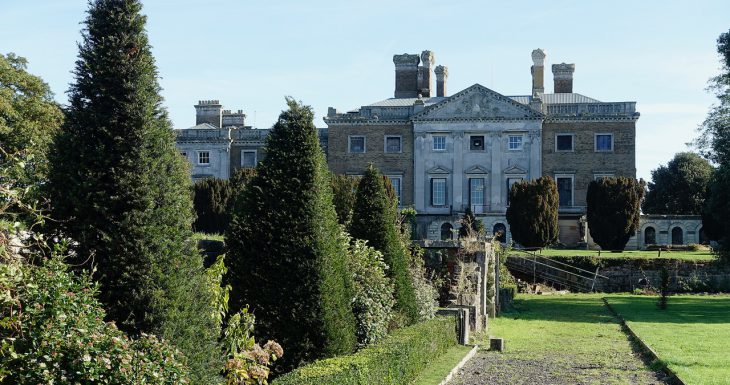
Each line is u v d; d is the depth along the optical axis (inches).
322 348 535.2
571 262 1902.1
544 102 2942.9
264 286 539.2
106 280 376.2
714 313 1258.0
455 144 2817.4
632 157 2773.1
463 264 1026.7
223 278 545.6
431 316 834.8
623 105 2780.5
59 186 384.2
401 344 594.2
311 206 553.0
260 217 550.0
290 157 561.0
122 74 400.2
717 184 1727.4
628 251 2273.6
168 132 410.3
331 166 2883.9
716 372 649.0
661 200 3388.3
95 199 381.4
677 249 2396.7
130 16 408.2
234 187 2124.8
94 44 405.4
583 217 2672.2
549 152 2805.1
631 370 709.9
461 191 2807.6
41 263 354.0
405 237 1029.8
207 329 407.5
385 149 2866.6
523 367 727.1
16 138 1460.4
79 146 387.5
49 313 292.0
